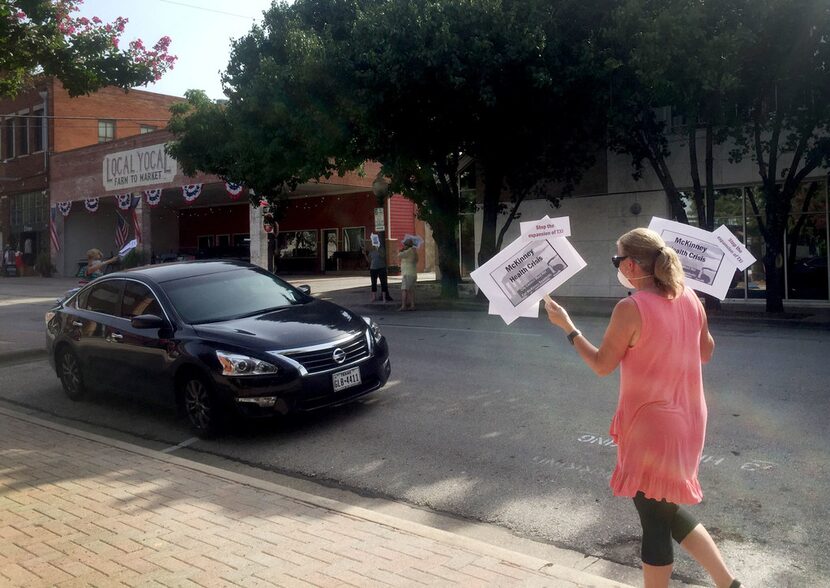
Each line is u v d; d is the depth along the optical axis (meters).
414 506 5.61
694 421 3.31
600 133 18.69
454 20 17.03
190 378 7.62
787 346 11.91
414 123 18.27
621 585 3.90
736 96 15.86
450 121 18.14
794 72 15.20
